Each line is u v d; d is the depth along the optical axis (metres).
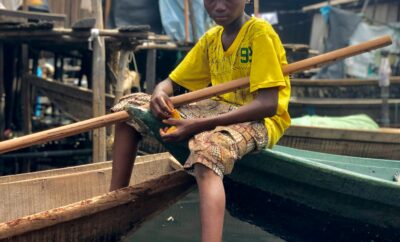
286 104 2.63
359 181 2.76
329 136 6.16
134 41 6.31
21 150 7.25
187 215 4.52
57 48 8.27
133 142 2.72
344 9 13.19
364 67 11.50
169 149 2.67
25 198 3.28
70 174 3.47
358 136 6.18
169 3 9.19
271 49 2.49
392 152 6.25
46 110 11.71
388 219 2.95
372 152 6.25
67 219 2.43
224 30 2.70
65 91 6.67
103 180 3.58
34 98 10.05
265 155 2.67
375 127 7.17
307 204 2.91
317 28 13.51
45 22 5.87
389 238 3.04
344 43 11.48
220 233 2.20
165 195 2.71
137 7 9.31
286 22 15.17
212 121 2.39
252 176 2.83
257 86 2.46
